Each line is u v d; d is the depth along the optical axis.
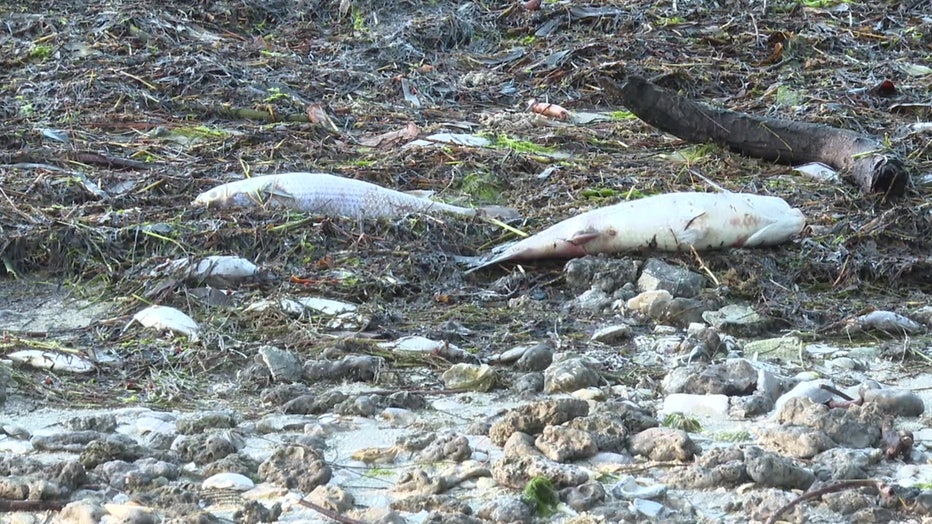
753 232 12.13
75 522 6.80
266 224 12.40
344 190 13.12
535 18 24.50
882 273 12.01
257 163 15.26
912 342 10.45
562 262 12.04
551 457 7.68
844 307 11.24
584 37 23.62
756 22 24.14
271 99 18.69
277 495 7.24
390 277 11.41
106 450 7.72
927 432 8.30
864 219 13.47
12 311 10.98
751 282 11.51
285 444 7.86
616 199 14.11
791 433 7.86
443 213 13.11
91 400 8.98
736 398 8.73
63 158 15.20
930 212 13.59
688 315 10.80
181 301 10.99
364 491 7.36
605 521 6.71
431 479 7.30
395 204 13.12
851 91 19.95
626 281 11.45
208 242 12.10
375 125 17.94
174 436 8.12
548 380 9.16
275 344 10.03
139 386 9.28
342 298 11.12
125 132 17.19
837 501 6.99
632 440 7.89
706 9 25.17
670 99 16.84
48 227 12.16
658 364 9.74
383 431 8.33
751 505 7.01
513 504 6.91
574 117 18.98
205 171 14.81
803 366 9.77
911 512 6.96
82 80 19.20
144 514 6.79
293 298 10.90
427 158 15.63
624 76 20.84
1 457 7.57
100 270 11.76
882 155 14.54
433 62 22.25
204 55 20.97
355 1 25.11
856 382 9.37
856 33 23.91
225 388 9.22
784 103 19.59
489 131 17.55
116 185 14.27
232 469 7.58
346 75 20.83
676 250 11.98
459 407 8.82
